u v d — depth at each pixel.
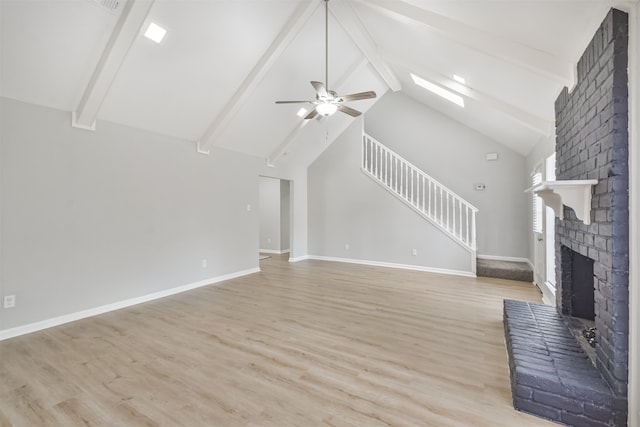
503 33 2.39
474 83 3.65
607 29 1.65
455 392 2.01
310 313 3.53
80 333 2.98
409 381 2.13
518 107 3.63
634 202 1.52
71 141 3.32
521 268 5.09
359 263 6.66
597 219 1.80
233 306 3.80
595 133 1.85
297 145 6.35
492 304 3.83
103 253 3.61
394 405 1.87
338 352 2.57
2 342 2.78
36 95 3.00
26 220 3.00
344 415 1.78
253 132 5.30
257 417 1.77
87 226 3.46
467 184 6.27
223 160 5.22
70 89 3.14
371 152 6.62
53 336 2.91
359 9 3.61
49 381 2.14
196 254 4.75
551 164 3.79
